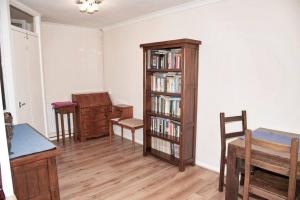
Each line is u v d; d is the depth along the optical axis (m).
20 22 3.19
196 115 3.06
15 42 2.81
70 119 4.48
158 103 3.31
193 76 2.93
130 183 2.62
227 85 2.72
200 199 2.29
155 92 3.26
